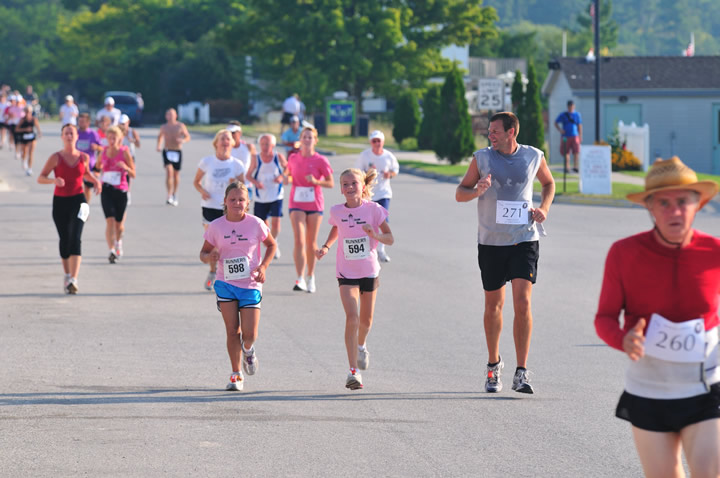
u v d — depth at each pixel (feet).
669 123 478.18
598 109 363.97
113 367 100.12
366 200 97.91
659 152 478.59
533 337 118.73
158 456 72.08
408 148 512.22
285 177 162.71
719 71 488.02
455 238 208.33
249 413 83.97
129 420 81.35
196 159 411.75
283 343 113.29
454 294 146.41
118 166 168.96
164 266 167.53
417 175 369.50
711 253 51.13
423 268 169.99
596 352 110.52
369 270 96.53
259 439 76.48
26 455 71.97
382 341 115.34
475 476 68.13
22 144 332.19
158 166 375.86
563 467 70.18
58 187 140.36
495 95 389.19
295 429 79.30
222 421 81.41
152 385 93.35
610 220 246.47
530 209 91.09
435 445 75.25
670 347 50.44
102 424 80.07
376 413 84.28
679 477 51.65
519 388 90.22
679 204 50.19
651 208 51.13
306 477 67.82
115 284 150.00
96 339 112.88
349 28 644.27
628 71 485.15
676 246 51.26
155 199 271.08
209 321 124.47
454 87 399.65
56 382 93.61
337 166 384.06
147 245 191.21
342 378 97.60
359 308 97.91
